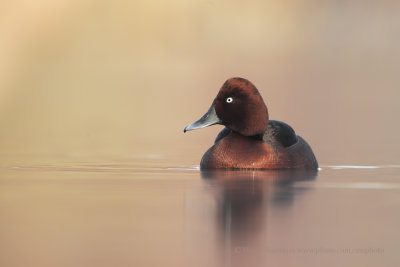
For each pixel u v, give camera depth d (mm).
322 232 6062
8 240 5852
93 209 7094
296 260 5277
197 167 10867
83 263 5172
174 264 5133
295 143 10359
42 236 5988
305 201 7488
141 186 8656
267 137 10164
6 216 6766
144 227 6277
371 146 14555
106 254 5414
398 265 5172
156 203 7395
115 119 21141
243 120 9969
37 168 10789
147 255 5379
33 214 6852
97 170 10500
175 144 15516
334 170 10406
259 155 9961
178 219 6582
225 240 5793
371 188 8445
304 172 9938
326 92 27672
